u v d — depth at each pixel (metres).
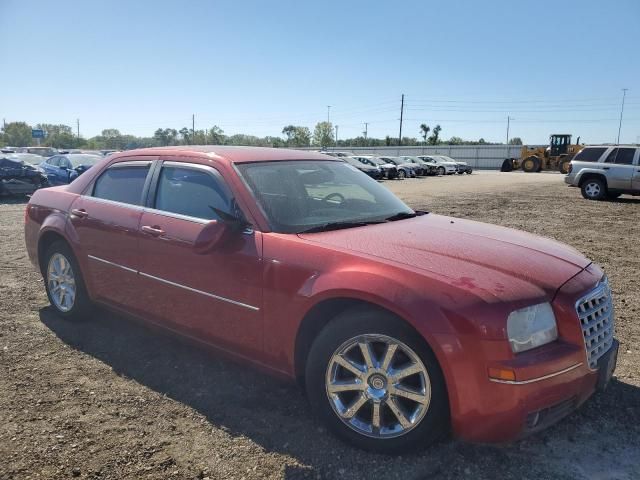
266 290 3.18
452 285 2.63
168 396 3.48
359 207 3.92
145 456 2.83
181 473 2.70
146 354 4.13
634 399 3.48
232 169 3.63
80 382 3.66
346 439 2.92
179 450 2.89
